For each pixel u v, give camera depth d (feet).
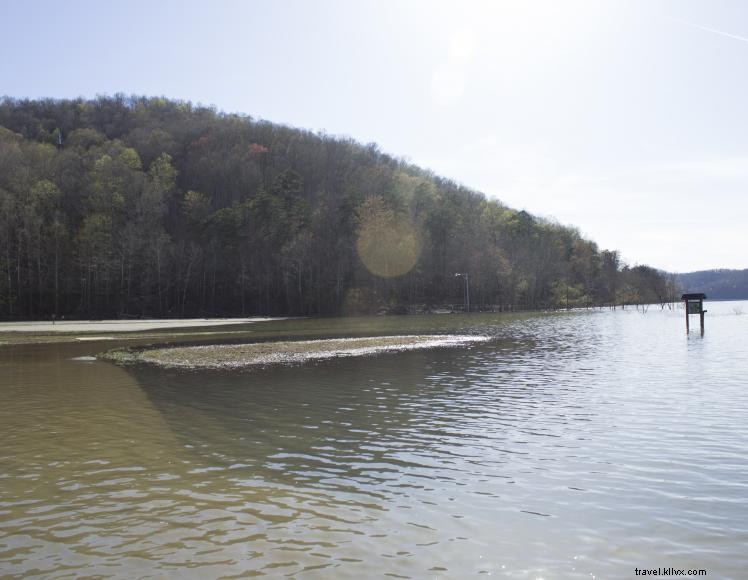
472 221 430.61
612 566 23.90
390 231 371.97
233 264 363.15
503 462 39.01
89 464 39.83
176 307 345.92
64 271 322.75
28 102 542.98
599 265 524.52
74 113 542.57
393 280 374.22
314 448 43.62
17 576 23.25
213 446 44.52
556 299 447.83
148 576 23.18
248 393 69.00
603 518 28.99
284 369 91.45
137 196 367.04
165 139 498.69
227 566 24.00
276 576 23.06
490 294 410.11
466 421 51.90
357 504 31.42
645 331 170.71
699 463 37.76
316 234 384.47
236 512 30.37
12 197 317.42
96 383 78.18
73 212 355.36
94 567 24.03
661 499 31.50
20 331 200.54
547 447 42.47
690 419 50.21
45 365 100.07
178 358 108.88
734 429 46.42
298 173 440.86
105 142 449.48
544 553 25.09
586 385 70.03
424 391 68.80
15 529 28.22
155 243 339.98
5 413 58.03
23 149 387.14
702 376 74.90
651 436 44.78
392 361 100.83
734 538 26.53
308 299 362.94
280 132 541.34
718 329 173.99
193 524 28.71
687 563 24.14
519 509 30.32
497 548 25.61
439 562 24.26
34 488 34.68
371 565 23.99
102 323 259.60
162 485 35.14
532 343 133.28
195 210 389.60
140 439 46.93
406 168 552.00
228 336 172.35
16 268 308.60
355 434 47.83
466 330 187.52
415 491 33.50
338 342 141.38
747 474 35.45
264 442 45.60
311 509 30.73
